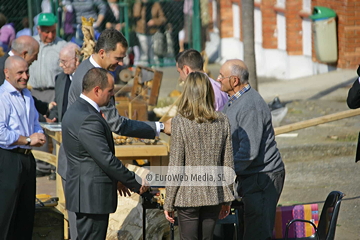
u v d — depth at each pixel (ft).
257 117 57.11
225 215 54.03
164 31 172.14
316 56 144.87
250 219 58.75
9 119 58.54
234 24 186.50
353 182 86.63
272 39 162.40
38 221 63.26
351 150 97.55
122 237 61.21
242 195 59.16
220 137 51.08
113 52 57.11
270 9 161.58
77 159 52.75
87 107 52.85
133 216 61.72
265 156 58.49
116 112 57.77
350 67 141.69
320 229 54.80
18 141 57.47
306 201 79.61
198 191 50.34
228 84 58.08
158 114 84.33
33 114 62.03
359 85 60.59
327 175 89.76
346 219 74.23
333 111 114.11
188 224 51.44
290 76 154.10
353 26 139.33
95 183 52.54
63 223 64.18
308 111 115.44
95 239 53.83
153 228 62.13
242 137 57.00
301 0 151.94
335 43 141.79
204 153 50.44
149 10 169.58
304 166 93.81
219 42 188.96
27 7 167.63
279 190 59.77
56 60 93.66
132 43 169.58
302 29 152.66
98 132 51.72
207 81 51.01
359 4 137.80
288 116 112.78
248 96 57.88
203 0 176.76
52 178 95.91
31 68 94.38
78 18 155.53
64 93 77.71
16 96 59.52
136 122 58.85
